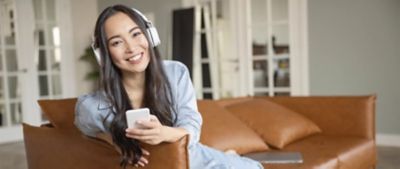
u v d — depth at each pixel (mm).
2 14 4910
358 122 2451
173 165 1162
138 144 1209
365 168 2309
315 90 4301
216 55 4961
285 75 4504
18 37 5051
